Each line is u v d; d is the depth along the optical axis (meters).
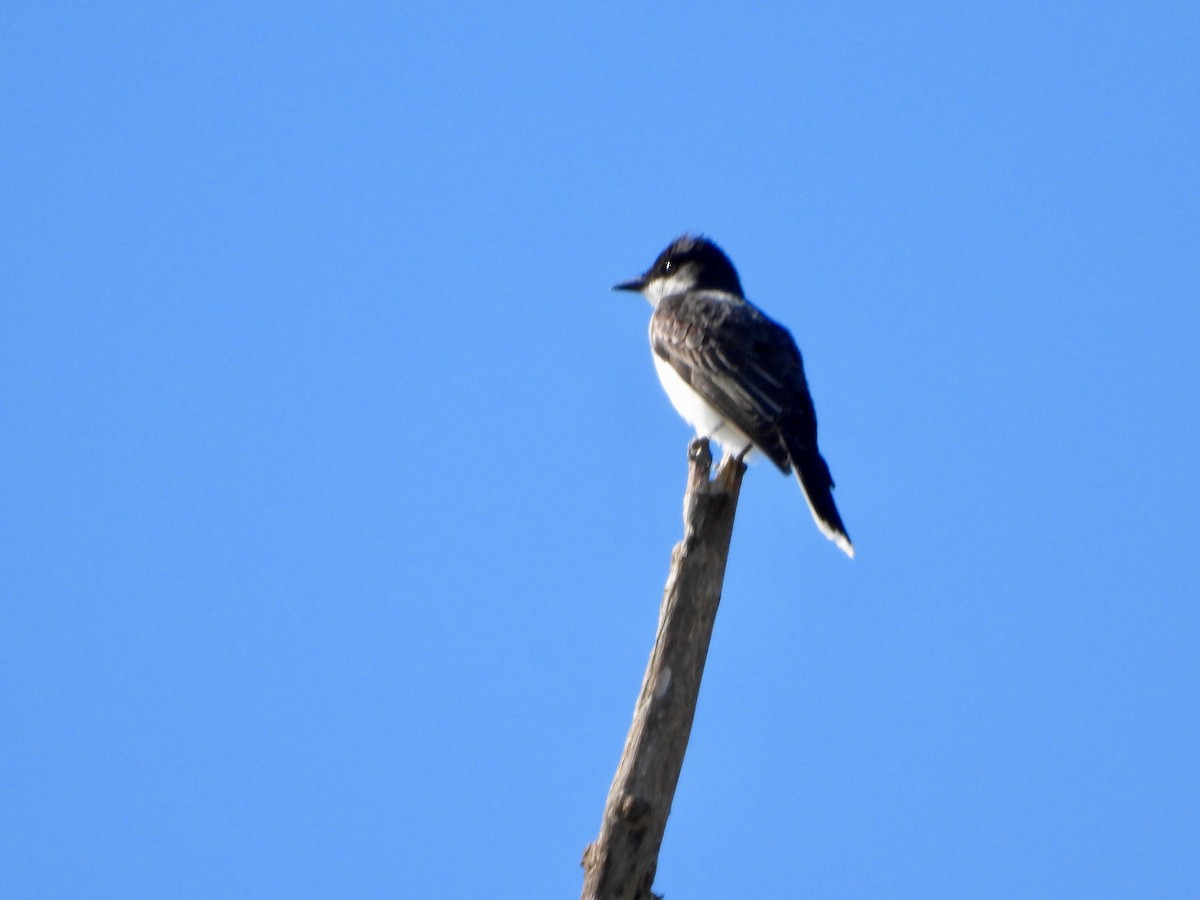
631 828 8.30
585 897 8.21
